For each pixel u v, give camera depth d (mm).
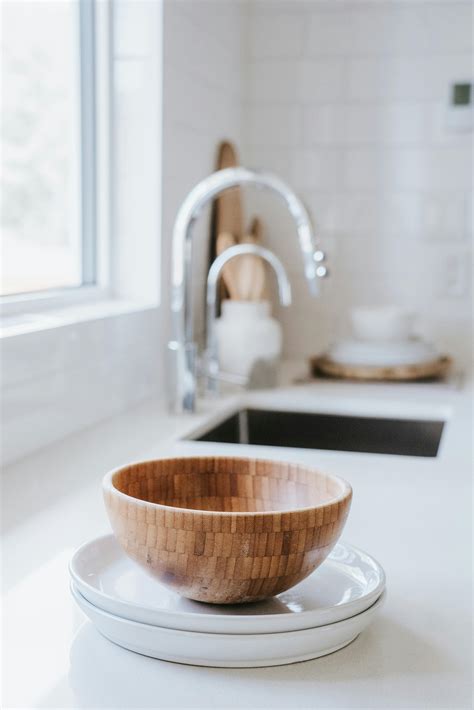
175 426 1448
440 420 1663
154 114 1709
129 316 1588
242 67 2311
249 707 529
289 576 593
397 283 2312
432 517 942
